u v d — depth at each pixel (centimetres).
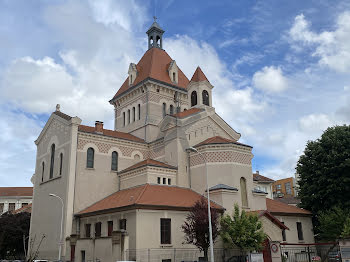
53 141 4372
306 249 4088
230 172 3691
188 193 3722
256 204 3800
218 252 3256
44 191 4309
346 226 3191
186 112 4444
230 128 4681
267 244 3219
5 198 8088
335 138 4303
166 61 5588
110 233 3303
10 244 4522
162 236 3125
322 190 4225
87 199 3853
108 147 4228
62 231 3631
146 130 4728
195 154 3981
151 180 3716
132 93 5216
